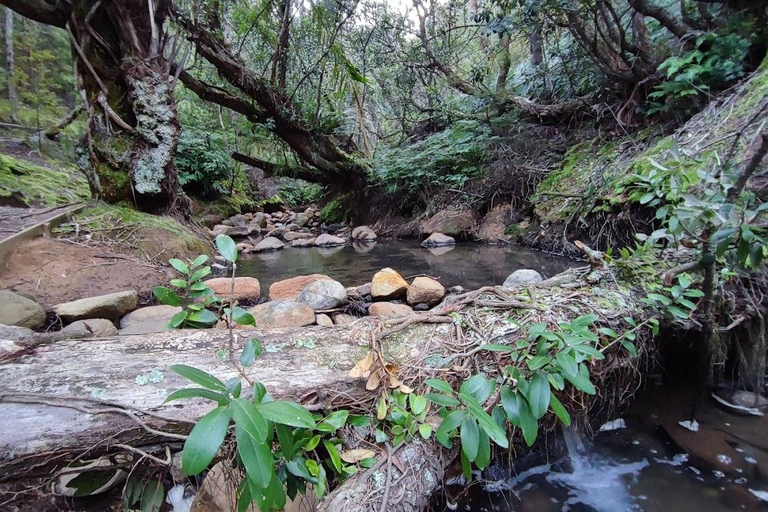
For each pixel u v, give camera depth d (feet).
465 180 16.40
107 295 6.28
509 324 3.87
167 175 11.65
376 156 22.95
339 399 3.14
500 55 19.60
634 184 8.29
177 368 2.12
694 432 4.09
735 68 8.58
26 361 3.07
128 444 2.67
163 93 11.37
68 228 8.70
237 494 2.64
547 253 11.57
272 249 15.37
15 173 13.76
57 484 2.87
